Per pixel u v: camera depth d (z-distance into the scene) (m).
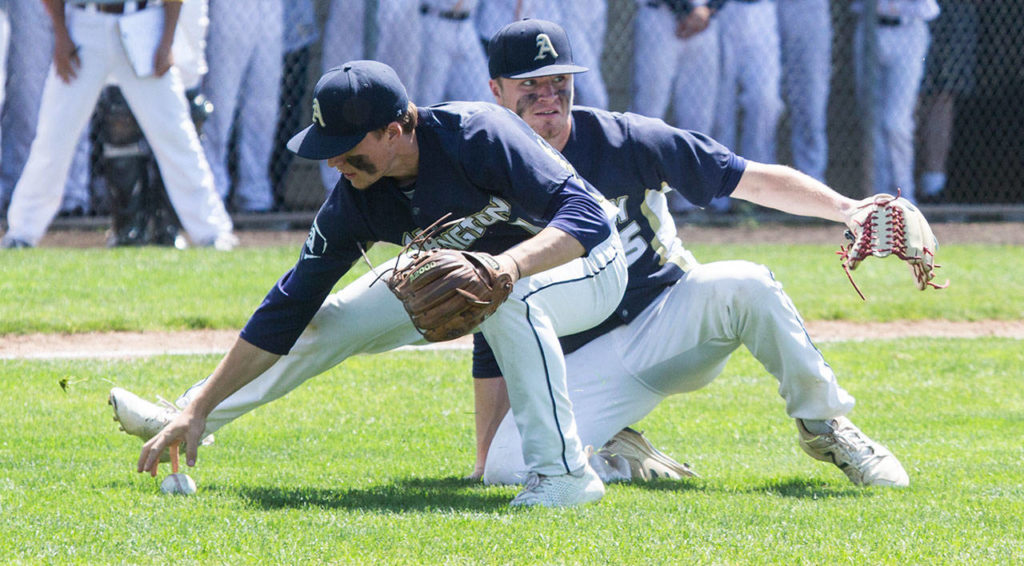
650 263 14.01
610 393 13.93
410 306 11.07
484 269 10.98
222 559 10.17
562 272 12.50
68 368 20.20
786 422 17.91
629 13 42.22
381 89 11.29
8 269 27.36
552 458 12.34
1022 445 16.34
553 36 13.75
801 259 32.53
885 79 39.09
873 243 13.07
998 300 28.39
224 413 13.66
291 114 37.59
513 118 11.95
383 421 17.67
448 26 34.69
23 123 34.03
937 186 42.50
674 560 10.25
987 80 42.09
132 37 29.52
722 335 13.77
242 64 34.34
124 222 31.95
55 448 15.41
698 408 18.84
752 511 12.16
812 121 39.66
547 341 12.13
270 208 36.50
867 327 26.22
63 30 29.58
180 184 31.14
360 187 11.91
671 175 13.83
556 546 10.59
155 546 10.55
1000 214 42.12
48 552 10.35
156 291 26.09
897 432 17.19
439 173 11.73
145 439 13.90
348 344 13.48
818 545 10.80
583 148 13.80
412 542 10.70
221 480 13.84
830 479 14.34
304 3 35.72
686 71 37.38
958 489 13.57
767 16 37.69
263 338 12.90
